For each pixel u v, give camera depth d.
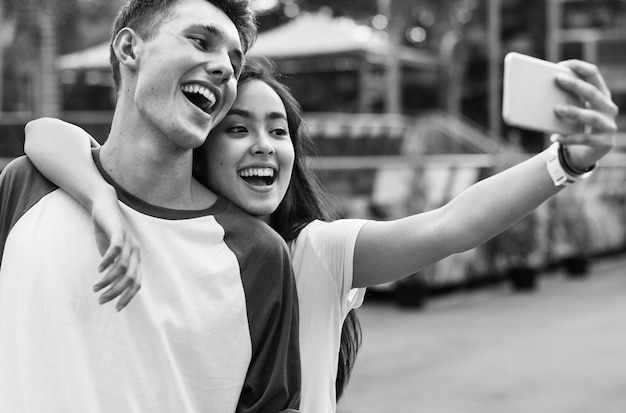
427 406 6.10
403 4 16.97
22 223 1.71
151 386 1.62
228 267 1.72
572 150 1.79
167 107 1.62
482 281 12.78
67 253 1.64
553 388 6.68
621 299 11.72
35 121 1.79
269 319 1.76
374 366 7.39
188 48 1.61
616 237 17.39
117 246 1.54
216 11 1.68
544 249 14.35
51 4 14.52
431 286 10.96
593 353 8.03
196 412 1.67
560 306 11.03
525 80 1.70
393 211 11.07
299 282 1.93
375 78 21.16
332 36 16.25
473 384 6.78
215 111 1.69
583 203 15.60
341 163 11.29
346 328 2.21
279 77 2.05
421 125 12.49
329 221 2.17
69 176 1.68
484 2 22.11
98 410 1.60
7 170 1.78
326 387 1.92
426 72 25.31
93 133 11.20
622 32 21.91
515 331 9.18
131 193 1.71
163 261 1.67
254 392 1.73
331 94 21.38
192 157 1.86
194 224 1.72
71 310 1.62
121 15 1.69
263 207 1.87
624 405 6.17
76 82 19.86
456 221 1.83
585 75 1.75
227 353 1.69
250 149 1.87
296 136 2.07
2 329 1.66
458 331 9.16
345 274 1.91
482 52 22.78
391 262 1.89
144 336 1.63
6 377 1.64
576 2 21.91
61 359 1.61
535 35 19.22
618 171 17.45
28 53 15.38
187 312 1.66
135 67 1.65
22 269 1.66
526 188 1.81
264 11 23.56
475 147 12.66
